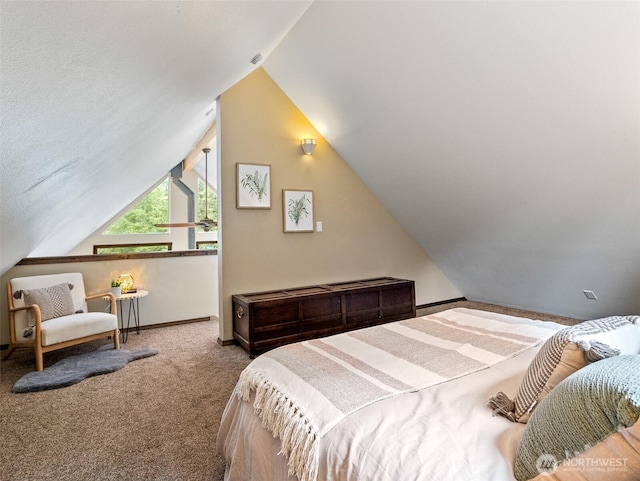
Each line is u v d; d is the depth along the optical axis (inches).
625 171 97.7
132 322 158.7
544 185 117.0
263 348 128.6
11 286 119.8
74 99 50.9
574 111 92.2
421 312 188.1
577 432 29.2
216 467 66.6
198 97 109.2
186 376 108.7
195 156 262.4
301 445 41.5
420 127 126.6
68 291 129.3
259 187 147.0
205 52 75.6
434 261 204.2
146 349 131.6
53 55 38.8
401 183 160.1
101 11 38.1
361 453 37.1
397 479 33.3
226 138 140.2
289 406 46.6
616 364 32.6
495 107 103.8
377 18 100.4
